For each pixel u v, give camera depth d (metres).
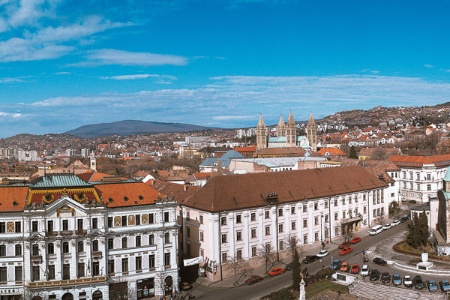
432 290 100.31
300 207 140.25
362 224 164.75
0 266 96.56
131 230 105.38
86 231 100.25
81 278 99.19
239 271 123.56
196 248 126.56
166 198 110.31
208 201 124.00
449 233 130.12
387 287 104.50
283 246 135.50
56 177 106.38
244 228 126.50
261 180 138.25
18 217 97.06
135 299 105.06
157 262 108.50
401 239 147.62
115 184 110.56
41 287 96.06
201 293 110.44
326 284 110.69
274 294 100.12
